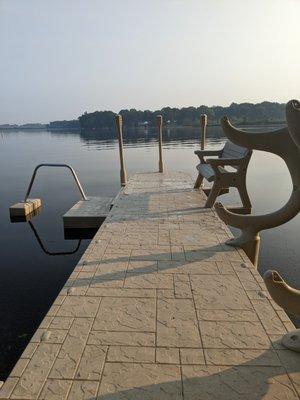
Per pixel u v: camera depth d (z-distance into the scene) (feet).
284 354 7.36
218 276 10.91
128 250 13.17
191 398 6.29
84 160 61.21
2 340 10.69
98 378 6.78
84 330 8.25
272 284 6.73
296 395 6.32
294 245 17.58
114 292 10.01
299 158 11.18
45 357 7.36
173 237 14.52
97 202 23.44
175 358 7.29
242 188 18.62
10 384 6.65
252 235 13.01
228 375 6.80
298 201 12.09
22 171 49.78
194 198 21.47
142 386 6.57
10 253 17.93
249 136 11.42
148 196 22.24
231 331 8.15
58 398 6.32
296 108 7.22
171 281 10.62
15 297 13.33
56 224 22.80
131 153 70.54
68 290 10.14
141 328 8.30
